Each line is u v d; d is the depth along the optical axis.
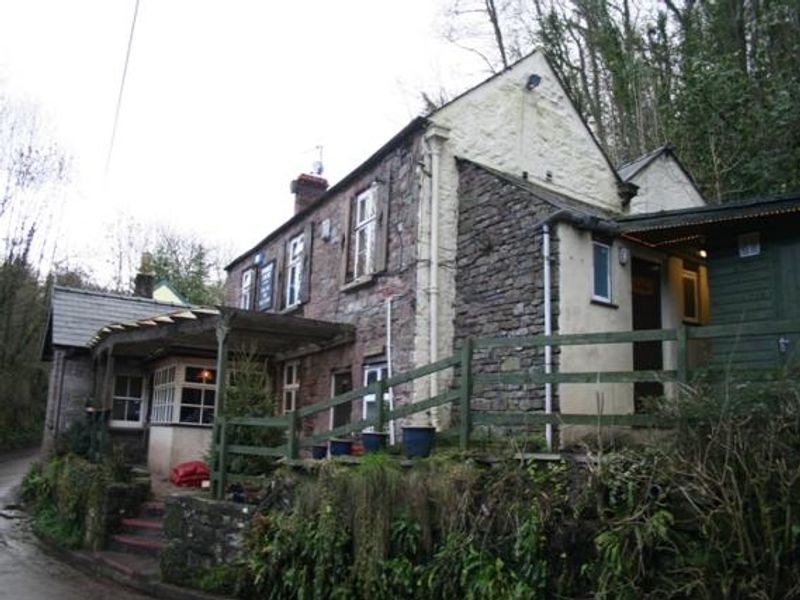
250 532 7.41
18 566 9.20
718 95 14.15
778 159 12.81
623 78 18.73
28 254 29.66
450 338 9.94
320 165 17.69
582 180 12.03
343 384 11.84
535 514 5.16
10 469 21.84
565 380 5.72
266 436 9.42
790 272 7.97
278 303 14.95
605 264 9.04
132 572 8.44
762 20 14.80
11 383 28.34
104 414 12.67
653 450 4.89
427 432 6.73
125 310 17.05
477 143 10.78
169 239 40.78
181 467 12.20
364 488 6.36
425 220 10.06
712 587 4.27
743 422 4.44
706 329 5.07
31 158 29.67
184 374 13.80
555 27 20.14
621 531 4.67
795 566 4.06
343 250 12.20
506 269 9.24
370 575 6.07
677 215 8.25
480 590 5.23
